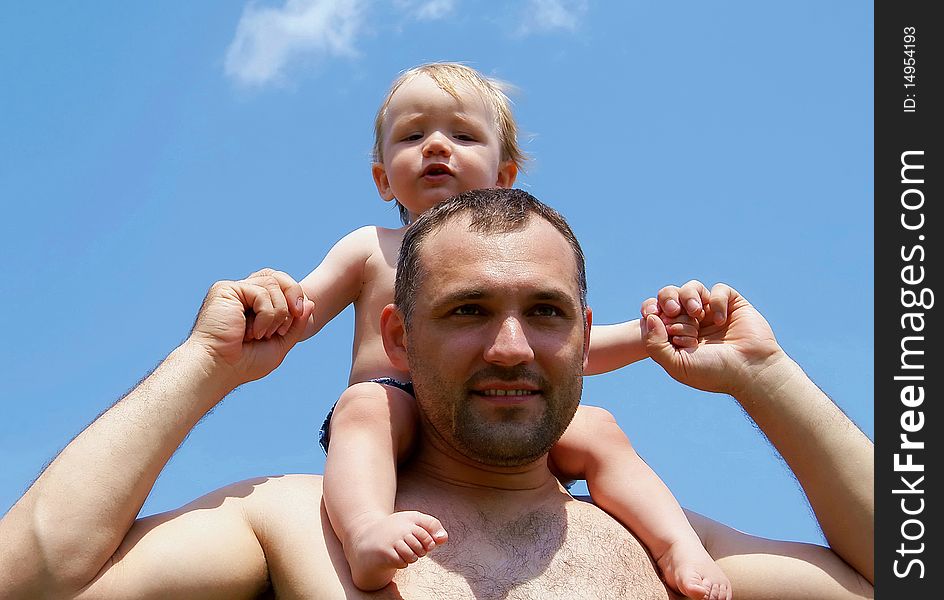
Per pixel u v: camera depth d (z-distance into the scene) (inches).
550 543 45.3
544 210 46.9
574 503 47.4
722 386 49.0
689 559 44.8
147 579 42.1
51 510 41.7
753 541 48.1
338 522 43.1
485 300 44.3
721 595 43.9
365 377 53.7
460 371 44.4
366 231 57.4
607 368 54.3
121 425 43.7
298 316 47.6
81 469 42.5
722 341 49.7
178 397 44.7
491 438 44.5
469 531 45.1
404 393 47.8
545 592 43.6
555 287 44.6
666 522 46.2
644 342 50.0
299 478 47.2
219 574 43.1
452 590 43.0
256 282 47.6
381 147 61.5
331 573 42.9
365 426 45.4
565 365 44.7
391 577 42.3
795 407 47.9
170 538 43.2
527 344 43.9
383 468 44.4
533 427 44.6
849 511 46.9
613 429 49.3
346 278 55.9
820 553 47.8
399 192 59.0
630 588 44.6
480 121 60.0
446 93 59.6
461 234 45.3
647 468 48.4
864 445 47.8
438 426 45.8
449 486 46.6
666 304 50.0
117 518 42.3
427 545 40.6
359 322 55.5
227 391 46.4
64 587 41.3
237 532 44.3
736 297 50.5
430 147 58.1
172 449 44.3
